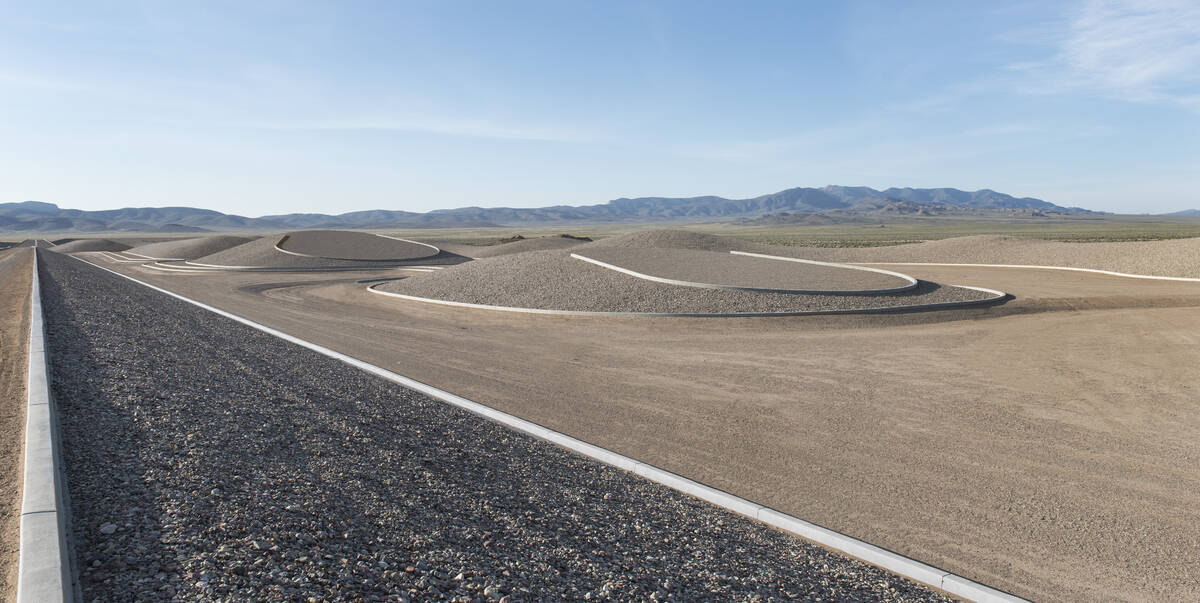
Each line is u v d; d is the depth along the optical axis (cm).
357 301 2528
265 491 512
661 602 420
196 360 1069
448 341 1634
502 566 441
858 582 509
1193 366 1291
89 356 982
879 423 954
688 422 962
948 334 1661
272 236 5512
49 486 456
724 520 624
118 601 330
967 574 538
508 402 1067
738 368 1317
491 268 2717
